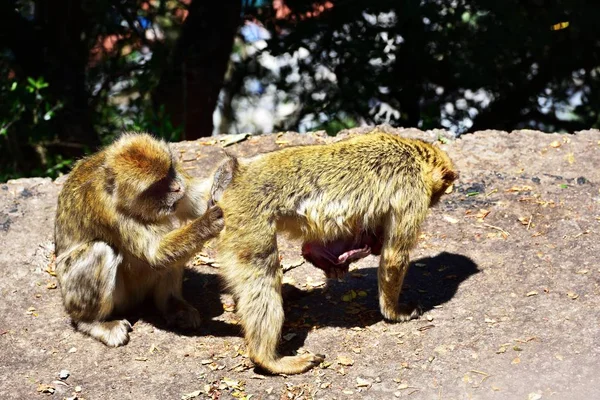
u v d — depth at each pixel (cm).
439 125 1269
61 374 685
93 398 661
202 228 680
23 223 866
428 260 788
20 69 1290
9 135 1212
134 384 673
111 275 712
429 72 1246
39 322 746
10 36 1270
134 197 689
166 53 1295
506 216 829
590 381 634
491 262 774
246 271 665
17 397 666
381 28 1210
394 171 682
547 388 633
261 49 1251
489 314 712
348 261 698
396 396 643
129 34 1347
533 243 789
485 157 930
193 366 688
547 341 675
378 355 684
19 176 1191
